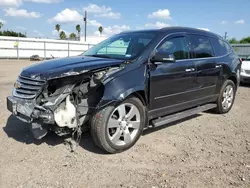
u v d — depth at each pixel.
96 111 3.72
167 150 4.13
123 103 3.90
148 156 3.90
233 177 3.34
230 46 6.56
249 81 10.68
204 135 4.85
